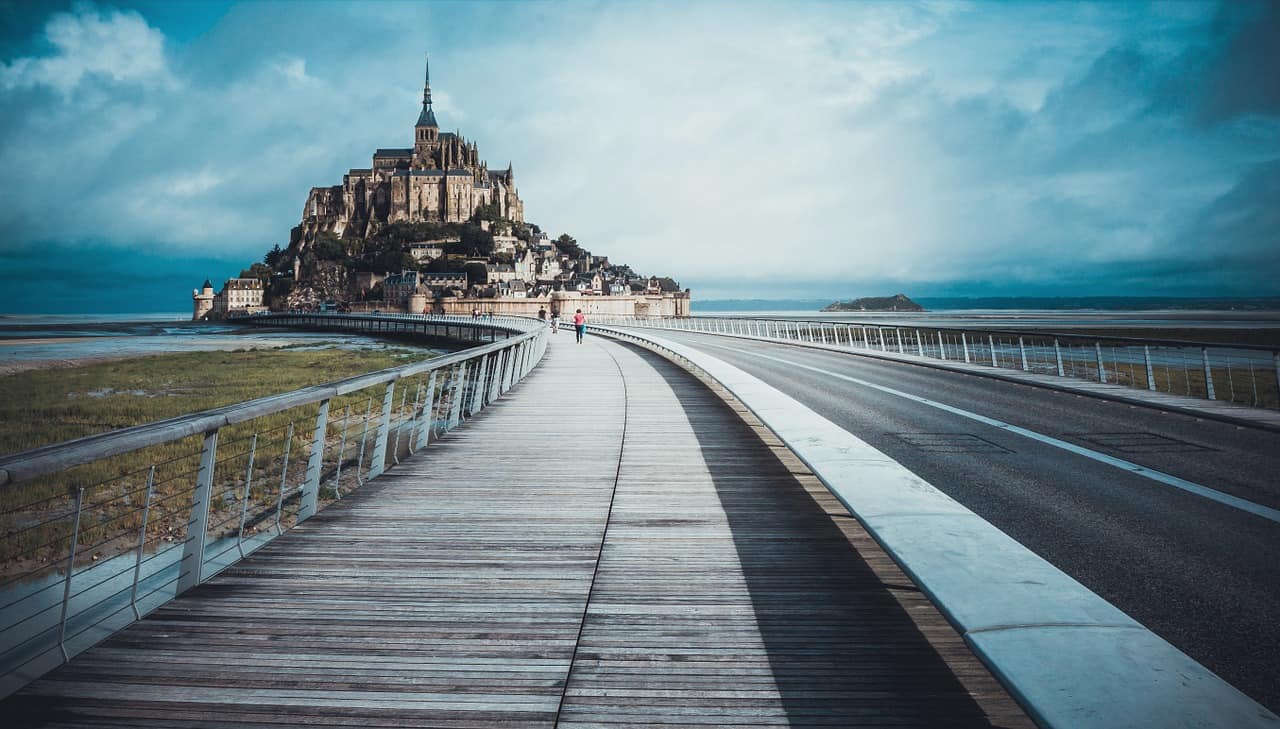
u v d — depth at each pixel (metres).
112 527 11.08
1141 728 2.24
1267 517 5.91
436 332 109.31
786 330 38.50
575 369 21.56
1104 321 141.12
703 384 17.05
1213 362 33.12
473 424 10.95
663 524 5.73
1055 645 2.72
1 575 9.09
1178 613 4.00
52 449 3.09
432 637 3.72
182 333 141.50
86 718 2.97
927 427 10.67
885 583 4.45
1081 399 14.02
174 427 3.82
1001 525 5.71
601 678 3.30
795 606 4.10
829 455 5.81
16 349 80.00
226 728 2.90
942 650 3.57
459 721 2.96
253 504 11.73
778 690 3.19
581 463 8.10
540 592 4.32
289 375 44.03
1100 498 6.54
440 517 5.95
